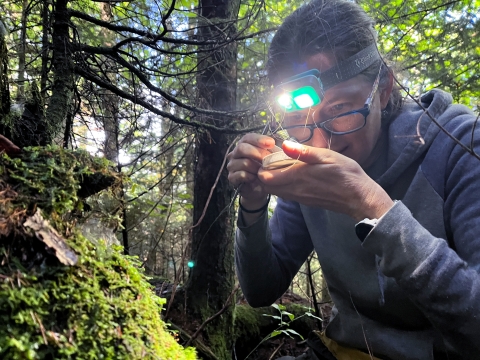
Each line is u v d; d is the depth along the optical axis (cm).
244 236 55
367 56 42
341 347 55
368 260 48
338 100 43
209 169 93
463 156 40
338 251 52
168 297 95
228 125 89
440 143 43
